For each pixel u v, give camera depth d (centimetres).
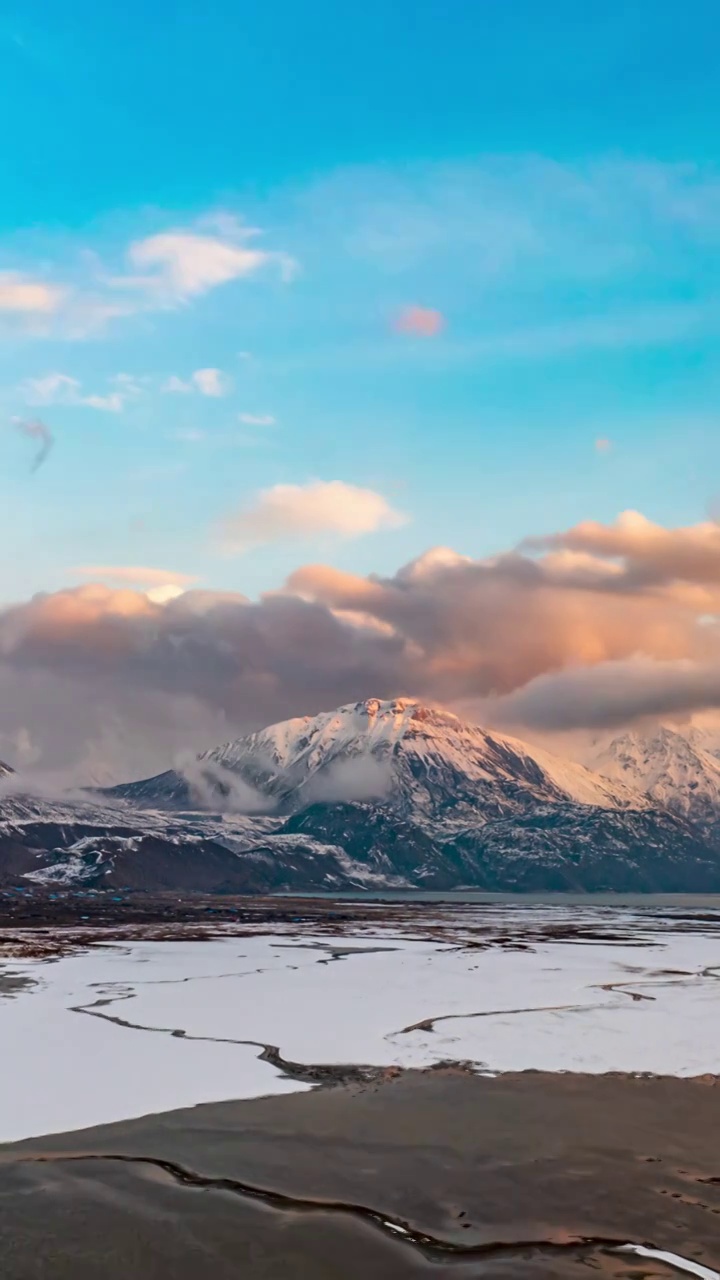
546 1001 5384
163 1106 3241
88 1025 4509
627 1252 2203
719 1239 2269
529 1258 2173
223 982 6081
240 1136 2950
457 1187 2575
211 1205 2450
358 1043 4203
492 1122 3105
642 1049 4134
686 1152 2842
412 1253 2197
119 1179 2611
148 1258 2164
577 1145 2892
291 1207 2445
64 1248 2208
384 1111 3209
